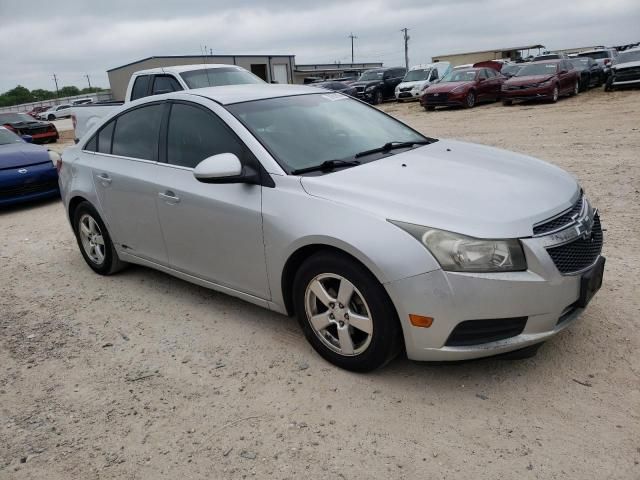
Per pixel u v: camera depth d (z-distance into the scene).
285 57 48.53
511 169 3.54
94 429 2.94
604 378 3.04
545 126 13.26
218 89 4.39
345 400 3.02
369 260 2.88
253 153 3.55
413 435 2.71
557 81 19.41
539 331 2.88
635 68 20.67
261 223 3.40
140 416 3.01
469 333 2.84
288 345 3.64
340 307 3.15
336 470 2.52
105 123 4.90
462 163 3.62
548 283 2.80
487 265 2.76
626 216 5.71
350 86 27.14
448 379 3.14
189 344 3.75
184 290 4.68
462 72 21.78
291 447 2.69
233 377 3.32
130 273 5.20
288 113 4.01
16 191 8.46
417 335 2.88
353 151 3.81
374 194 3.08
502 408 2.86
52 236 6.82
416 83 25.31
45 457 2.75
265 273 3.51
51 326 4.19
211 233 3.76
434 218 2.86
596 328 3.54
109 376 3.44
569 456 2.50
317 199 3.19
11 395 3.31
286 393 3.12
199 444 2.76
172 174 4.04
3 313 4.50
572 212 3.12
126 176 4.38
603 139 10.42
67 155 5.24
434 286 2.78
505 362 3.27
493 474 2.43
